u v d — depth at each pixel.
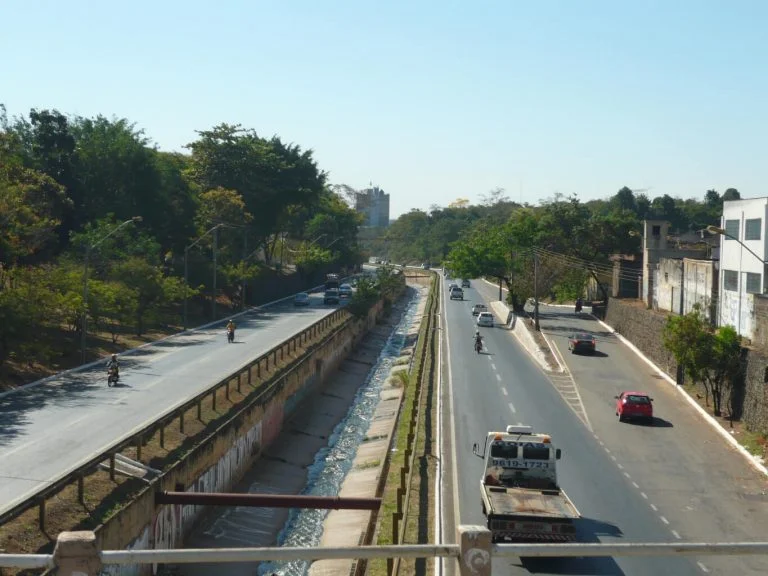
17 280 46.00
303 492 38.34
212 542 30.41
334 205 177.25
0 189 53.03
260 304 104.88
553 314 92.94
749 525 26.31
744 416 40.91
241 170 108.25
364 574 23.41
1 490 24.86
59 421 34.81
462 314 99.75
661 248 79.19
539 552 7.86
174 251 89.50
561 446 36.94
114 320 68.62
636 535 24.89
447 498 28.09
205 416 36.41
